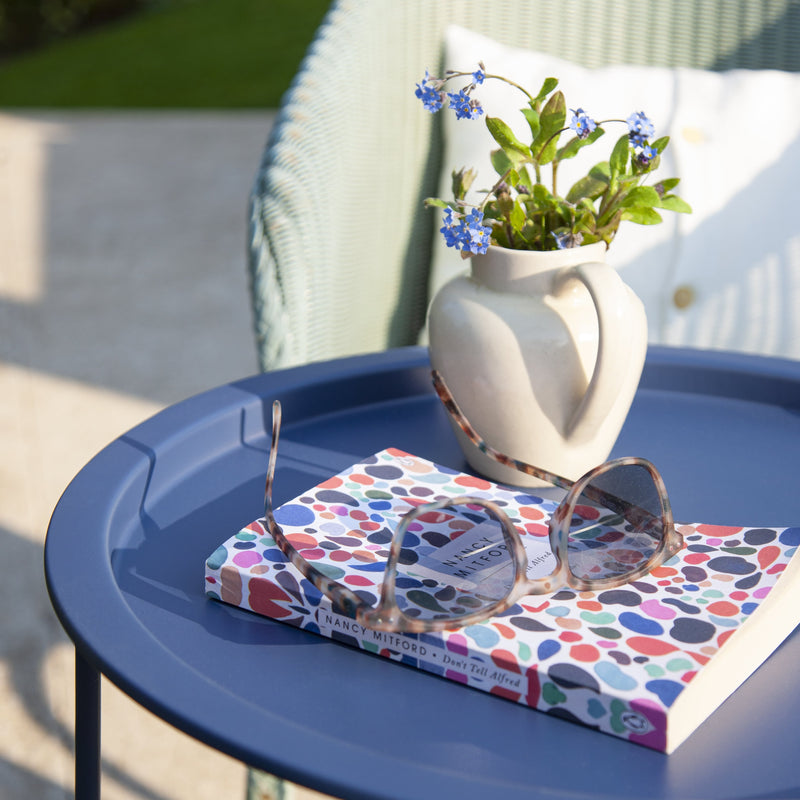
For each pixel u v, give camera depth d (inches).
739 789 21.0
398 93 56.4
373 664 24.8
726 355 42.6
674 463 35.8
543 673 22.7
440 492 30.8
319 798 51.7
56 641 67.7
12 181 178.9
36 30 316.8
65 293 132.1
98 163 188.7
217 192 171.3
